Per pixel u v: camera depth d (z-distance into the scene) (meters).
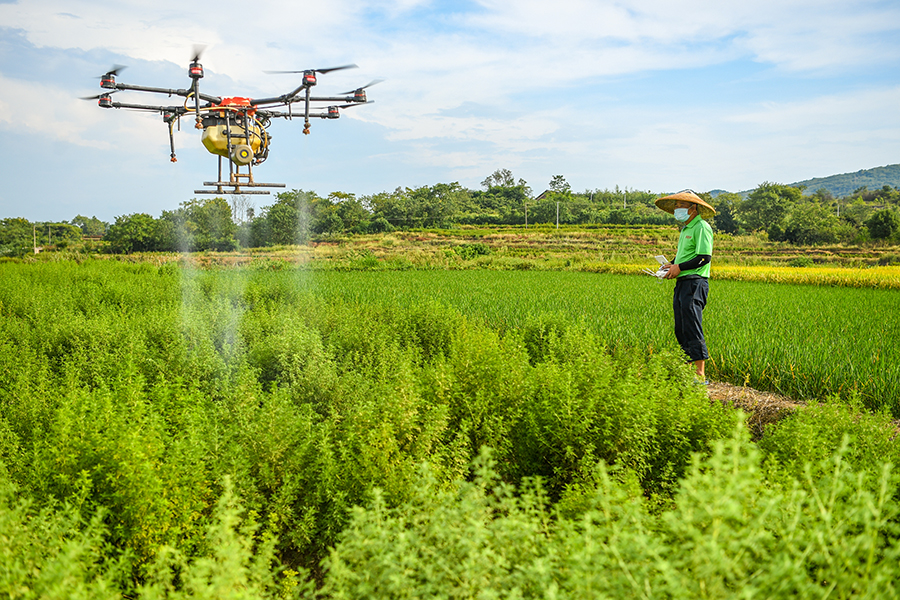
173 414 5.03
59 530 2.90
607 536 2.41
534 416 5.01
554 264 48.22
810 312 13.74
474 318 11.43
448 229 97.69
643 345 9.37
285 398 5.05
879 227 78.06
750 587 1.80
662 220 112.19
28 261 41.56
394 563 2.23
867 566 2.11
